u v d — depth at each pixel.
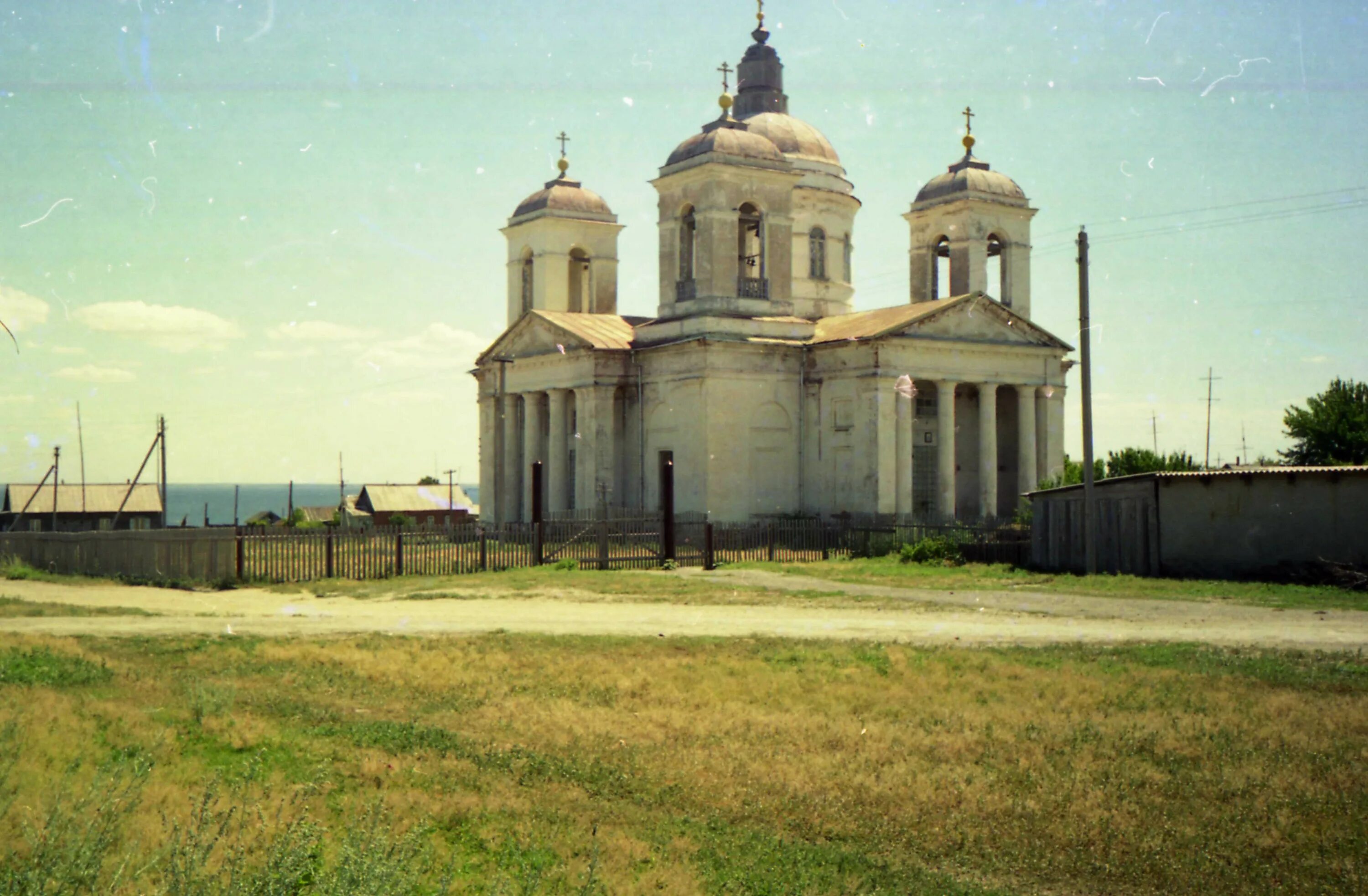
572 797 13.30
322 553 41.16
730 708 17.62
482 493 70.69
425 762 14.65
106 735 15.70
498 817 12.50
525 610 30.72
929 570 39.84
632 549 43.62
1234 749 15.02
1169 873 11.07
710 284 57.44
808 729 16.31
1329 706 17.19
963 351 57.00
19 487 95.50
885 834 12.20
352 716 17.36
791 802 13.16
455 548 43.22
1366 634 23.88
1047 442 59.53
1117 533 37.47
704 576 39.44
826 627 26.22
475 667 21.47
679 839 11.88
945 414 56.53
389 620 28.84
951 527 46.16
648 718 17.12
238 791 12.66
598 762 14.71
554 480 62.94
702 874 10.95
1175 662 20.88
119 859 10.27
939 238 63.59
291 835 9.77
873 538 47.28
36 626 28.64
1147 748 15.16
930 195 63.69
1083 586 33.53
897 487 55.19
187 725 16.61
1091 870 11.23
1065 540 39.16
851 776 14.05
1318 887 10.76
